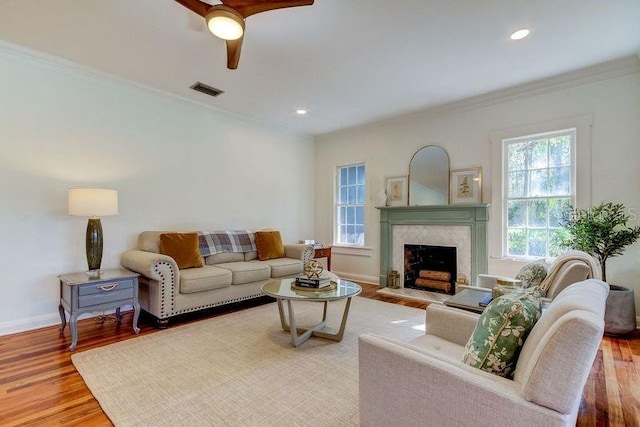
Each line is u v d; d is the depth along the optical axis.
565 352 0.92
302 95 3.98
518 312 1.23
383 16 2.39
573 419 0.97
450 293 4.37
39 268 3.04
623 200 3.15
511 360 1.21
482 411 1.03
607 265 3.17
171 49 2.88
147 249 3.50
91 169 3.37
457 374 1.08
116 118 3.54
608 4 2.25
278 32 2.60
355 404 1.83
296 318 3.35
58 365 2.28
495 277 3.01
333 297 2.56
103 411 1.75
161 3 2.24
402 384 1.19
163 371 2.20
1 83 2.85
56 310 3.13
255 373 2.18
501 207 3.90
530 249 3.74
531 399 0.96
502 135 3.89
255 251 4.41
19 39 2.73
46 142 3.09
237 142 4.77
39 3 2.23
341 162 5.61
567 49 2.88
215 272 3.41
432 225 4.42
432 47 2.84
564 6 2.28
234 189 4.72
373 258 5.18
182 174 4.12
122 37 2.68
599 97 3.27
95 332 2.94
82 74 3.28
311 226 5.93
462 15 2.38
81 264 3.29
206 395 1.91
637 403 1.88
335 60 3.08
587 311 0.97
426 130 4.59
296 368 2.25
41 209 3.06
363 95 3.96
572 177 3.46
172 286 3.07
